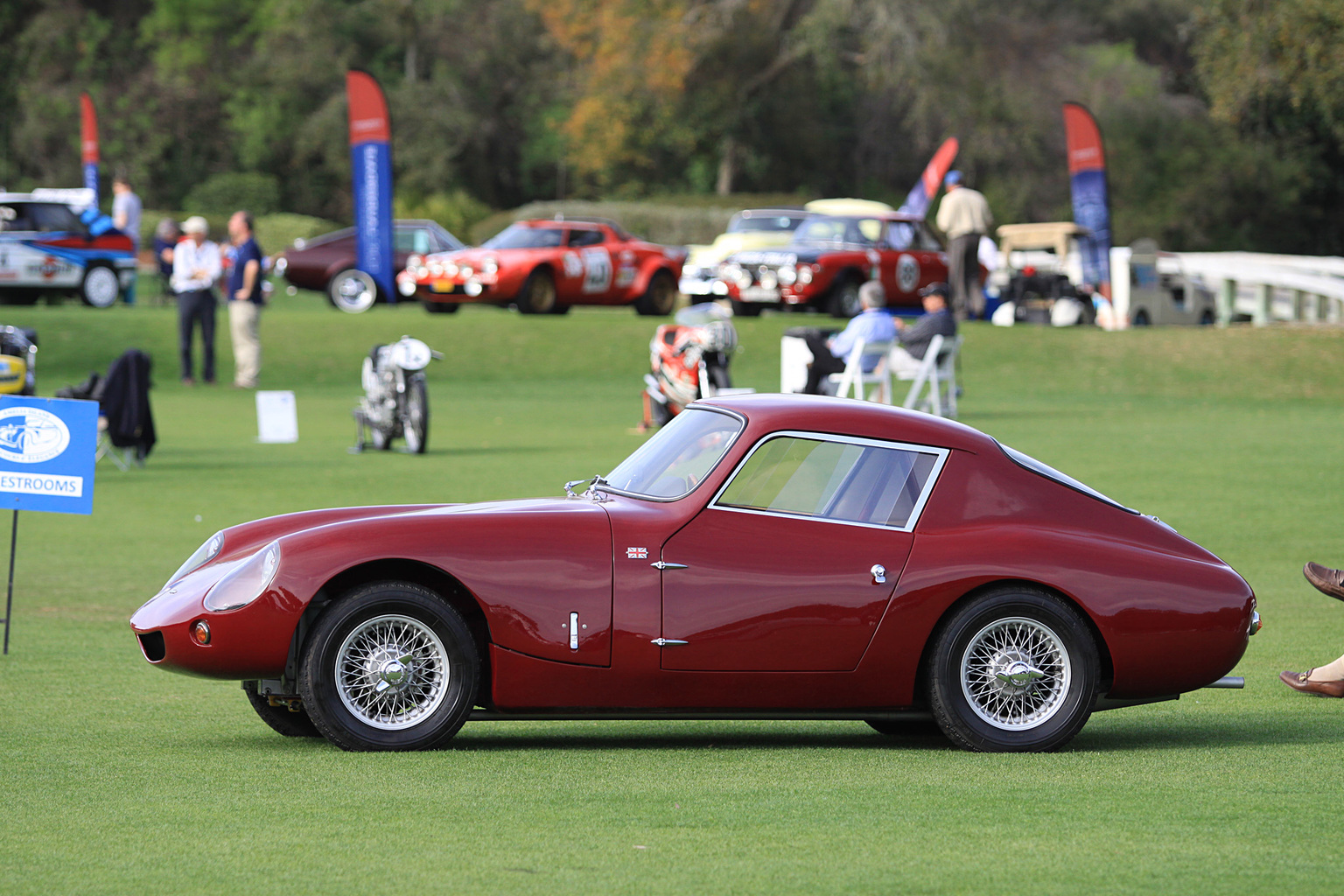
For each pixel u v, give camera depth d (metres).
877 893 11.09
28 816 13.35
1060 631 16.22
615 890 11.14
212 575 16.59
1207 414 59.75
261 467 44.97
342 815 13.44
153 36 193.88
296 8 187.38
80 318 79.00
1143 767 15.66
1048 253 97.62
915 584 16.12
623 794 14.33
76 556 31.92
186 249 69.12
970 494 16.59
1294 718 18.86
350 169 184.38
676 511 16.33
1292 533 33.75
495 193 194.88
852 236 84.06
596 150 171.75
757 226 94.50
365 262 84.31
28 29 184.12
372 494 39.31
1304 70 96.62
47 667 21.64
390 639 15.97
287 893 11.07
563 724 18.80
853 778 15.11
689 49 163.75
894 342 52.50
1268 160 181.75
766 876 11.52
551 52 191.38
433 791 14.38
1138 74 183.38
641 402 65.00
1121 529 16.77
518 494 39.19
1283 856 12.12
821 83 178.62
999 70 168.38
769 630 16.00
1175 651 16.30
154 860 11.94
